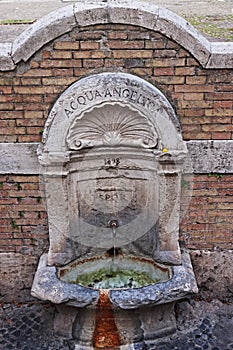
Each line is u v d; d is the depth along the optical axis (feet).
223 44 13.61
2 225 15.37
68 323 14.65
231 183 14.83
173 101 13.91
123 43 13.19
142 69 13.55
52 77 13.57
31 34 12.98
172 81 13.66
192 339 14.87
